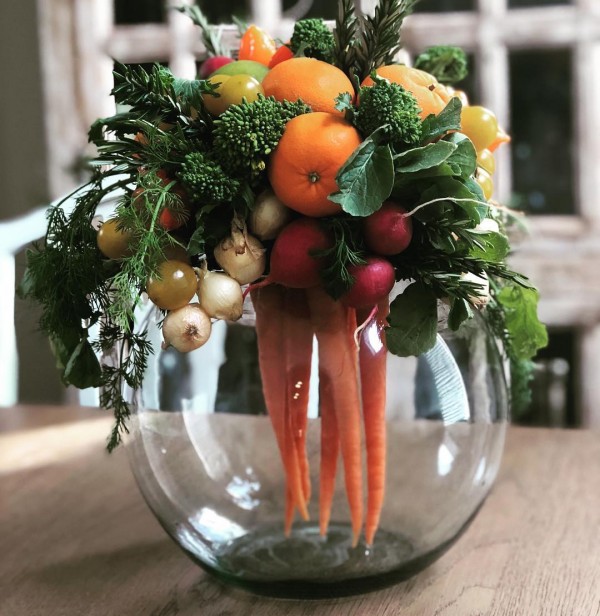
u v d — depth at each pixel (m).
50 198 1.84
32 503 0.93
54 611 0.68
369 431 0.63
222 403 0.66
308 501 0.66
